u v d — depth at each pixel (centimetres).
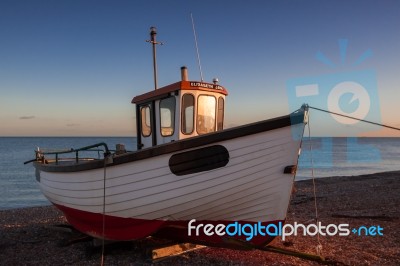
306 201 1355
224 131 557
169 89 679
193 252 685
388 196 1387
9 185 3047
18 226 1041
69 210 761
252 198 584
